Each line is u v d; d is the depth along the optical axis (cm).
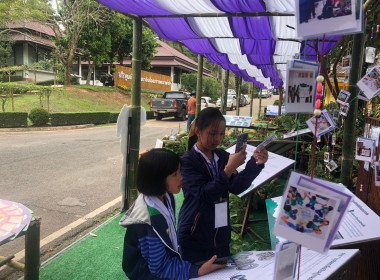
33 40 2127
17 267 238
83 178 640
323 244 107
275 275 118
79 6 1834
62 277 292
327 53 469
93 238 372
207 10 337
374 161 242
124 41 2162
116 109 2005
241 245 304
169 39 498
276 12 325
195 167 203
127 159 443
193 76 2938
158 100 1867
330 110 495
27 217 214
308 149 510
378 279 190
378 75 193
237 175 211
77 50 2278
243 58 717
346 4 101
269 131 730
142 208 162
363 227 194
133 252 164
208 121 197
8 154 834
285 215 113
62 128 1416
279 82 1226
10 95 1459
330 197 106
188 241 207
